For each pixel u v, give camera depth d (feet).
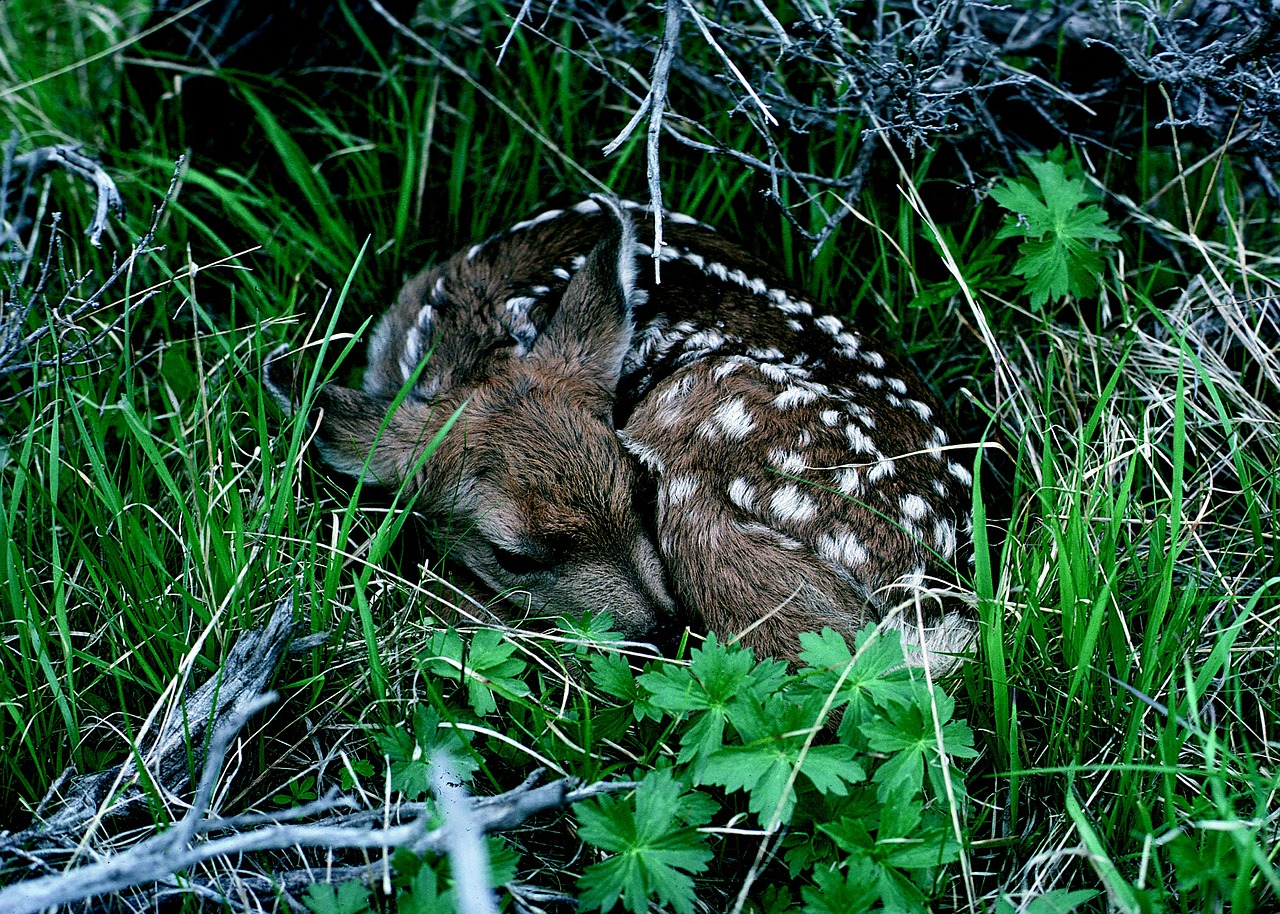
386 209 18.42
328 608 12.60
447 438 14.25
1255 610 13.55
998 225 17.46
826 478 14.03
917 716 10.67
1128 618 13.03
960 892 11.25
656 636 13.89
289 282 16.99
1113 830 11.20
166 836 9.59
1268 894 10.61
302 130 18.29
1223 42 15.49
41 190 17.48
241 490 13.88
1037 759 12.10
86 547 12.62
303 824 11.41
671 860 9.95
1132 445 15.39
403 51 19.24
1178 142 17.21
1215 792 9.74
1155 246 17.66
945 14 15.33
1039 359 16.44
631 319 15.01
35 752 11.73
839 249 17.67
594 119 19.24
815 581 13.76
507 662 11.73
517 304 15.61
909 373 15.78
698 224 17.03
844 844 10.16
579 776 11.18
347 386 16.61
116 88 19.19
